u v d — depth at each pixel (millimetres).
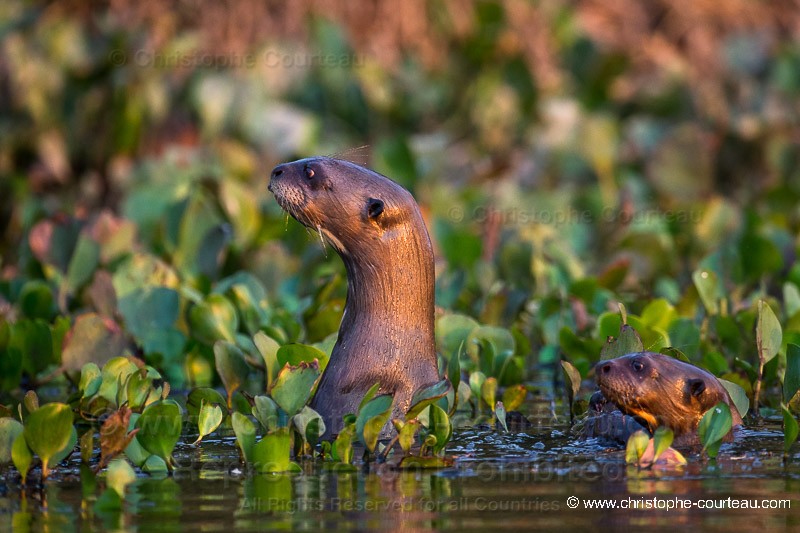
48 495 9414
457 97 29891
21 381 15492
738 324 15320
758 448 11062
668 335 14906
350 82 28000
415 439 11273
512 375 14742
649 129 27734
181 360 15359
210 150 25781
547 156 26984
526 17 30828
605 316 14836
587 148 26484
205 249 19016
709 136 27688
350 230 11391
